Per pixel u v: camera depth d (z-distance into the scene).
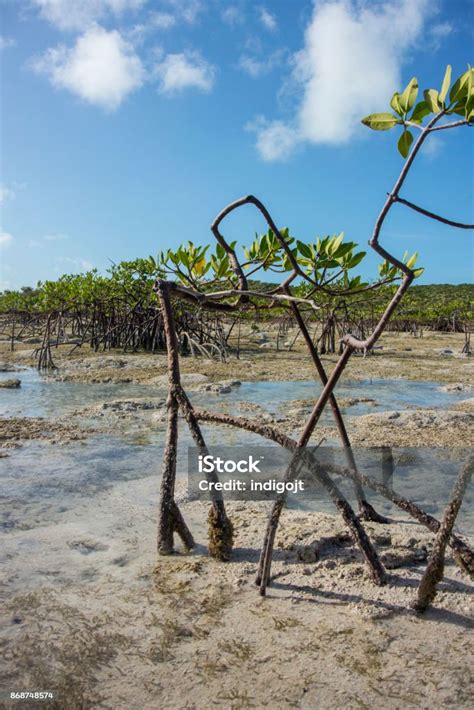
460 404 9.55
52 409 9.52
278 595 3.27
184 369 14.71
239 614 3.08
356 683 2.54
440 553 2.96
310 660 2.70
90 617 3.07
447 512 2.92
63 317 24.77
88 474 5.80
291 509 4.70
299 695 2.47
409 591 3.27
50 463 6.23
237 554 3.77
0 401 10.27
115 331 21.34
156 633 2.92
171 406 3.77
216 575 3.50
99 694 2.48
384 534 3.94
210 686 2.53
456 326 39.12
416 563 3.64
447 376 14.18
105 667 2.66
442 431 7.64
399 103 2.63
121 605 3.18
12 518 4.54
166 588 3.36
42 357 16.17
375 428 7.85
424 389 12.17
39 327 27.12
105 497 5.08
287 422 8.44
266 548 3.25
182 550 3.89
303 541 3.84
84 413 9.05
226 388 11.43
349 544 3.88
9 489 5.30
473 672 2.60
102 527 4.34
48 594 3.30
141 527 4.34
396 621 3.00
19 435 7.52
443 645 2.80
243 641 2.84
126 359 16.33
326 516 4.38
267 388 11.98
